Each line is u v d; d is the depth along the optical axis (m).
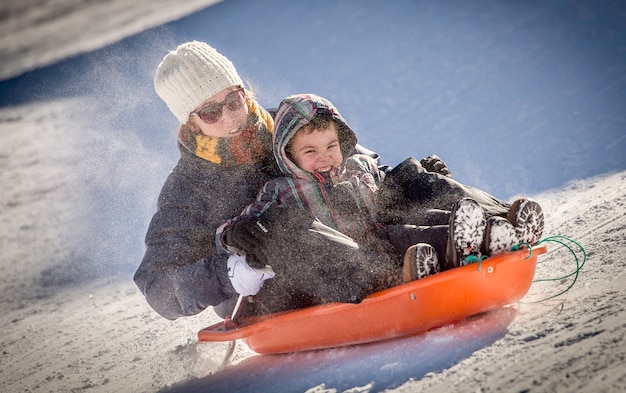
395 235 11.11
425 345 9.92
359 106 30.81
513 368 8.52
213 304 11.20
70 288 20.66
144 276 11.60
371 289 10.24
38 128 41.06
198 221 11.80
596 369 7.92
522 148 22.89
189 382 11.64
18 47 64.69
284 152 11.51
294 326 10.85
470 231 9.96
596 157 20.75
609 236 12.89
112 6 72.88
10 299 20.75
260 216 10.75
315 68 37.31
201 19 53.28
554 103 25.86
